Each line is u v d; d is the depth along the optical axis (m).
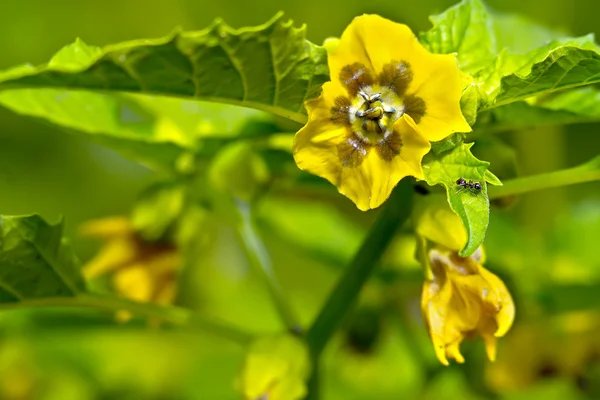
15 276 0.27
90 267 0.30
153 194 0.30
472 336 0.26
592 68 0.24
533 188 0.26
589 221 0.35
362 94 0.24
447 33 0.26
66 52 0.25
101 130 0.29
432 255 0.26
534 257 0.34
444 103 0.24
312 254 0.35
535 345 0.32
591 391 0.32
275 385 0.27
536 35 0.31
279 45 0.24
